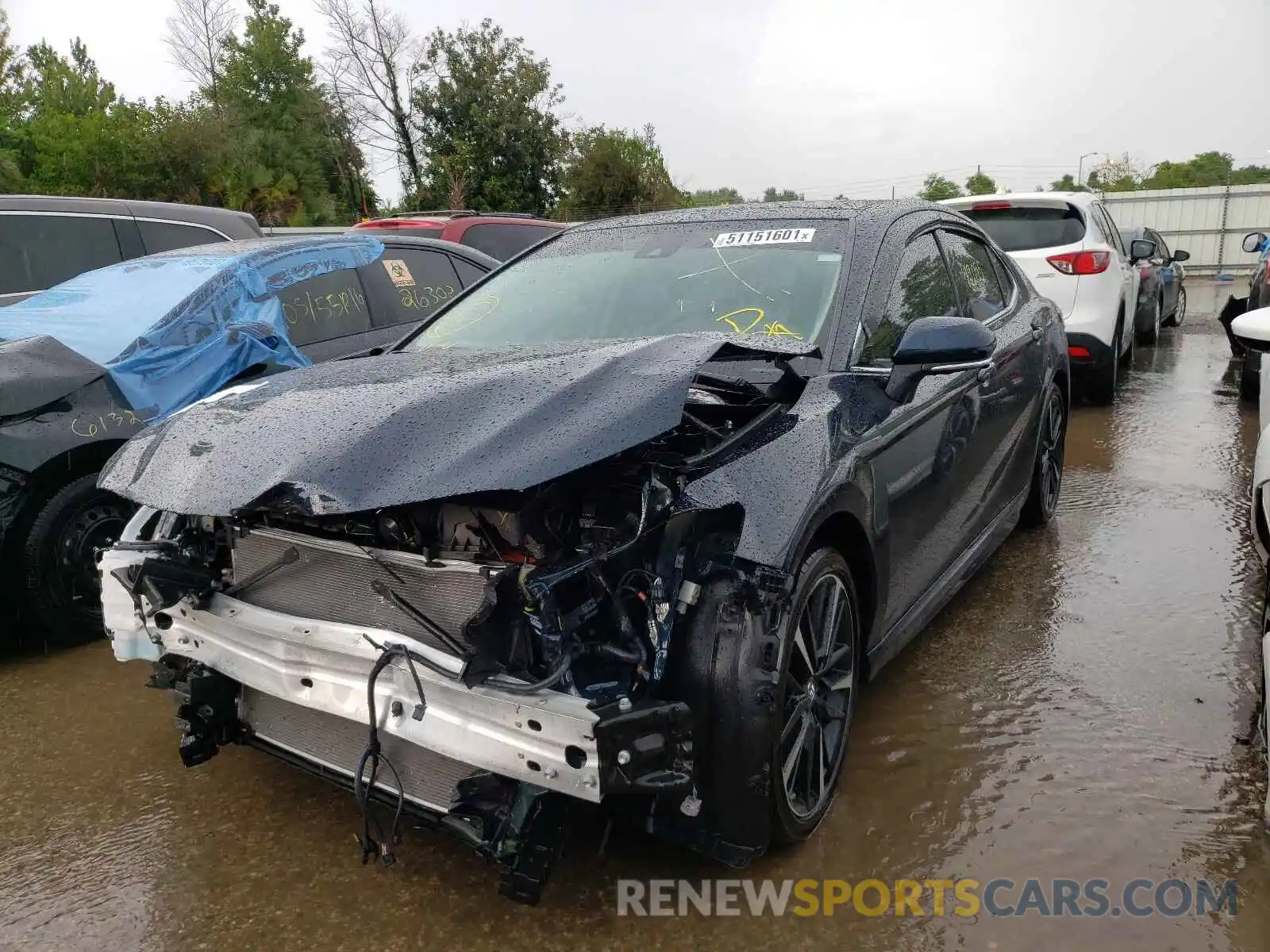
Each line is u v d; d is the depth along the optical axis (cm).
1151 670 358
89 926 243
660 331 318
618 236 382
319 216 3484
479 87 3303
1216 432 733
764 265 333
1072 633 392
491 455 204
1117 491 586
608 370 233
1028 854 259
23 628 411
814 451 250
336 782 247
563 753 194
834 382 283
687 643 225
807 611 257
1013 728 322
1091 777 292
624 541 220
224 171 3108
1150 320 1209
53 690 376
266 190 3281
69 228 607
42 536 390
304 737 256
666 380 226
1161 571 454
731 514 232
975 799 283
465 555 215
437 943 232
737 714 222
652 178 3391
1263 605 396
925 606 343
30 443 381
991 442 393
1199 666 361
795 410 265
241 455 221
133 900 252
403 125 3728
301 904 248
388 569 223
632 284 344
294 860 266
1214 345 1270
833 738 277
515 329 342
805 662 254
